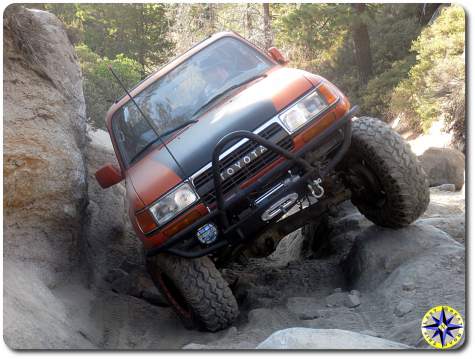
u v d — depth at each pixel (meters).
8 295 4.64
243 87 5.75
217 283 5.08
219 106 5.58
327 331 3.46
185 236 4.90
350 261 5.96
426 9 21.03
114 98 13.88
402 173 5.42
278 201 4.95
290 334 3.41
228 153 4.84
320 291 5.85
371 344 3.41
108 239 8.41
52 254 6.18
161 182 4.94
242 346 4.35
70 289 6.21
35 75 6.89
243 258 5.87
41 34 7.58
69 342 4.68
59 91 7.32
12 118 6.22
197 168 4.88
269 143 4.78
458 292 4.57
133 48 24.31
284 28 21.30
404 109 16.36
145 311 6.29
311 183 5.00
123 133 6.05
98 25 24.00
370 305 4.93
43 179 6.23
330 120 5.07
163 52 25.39
